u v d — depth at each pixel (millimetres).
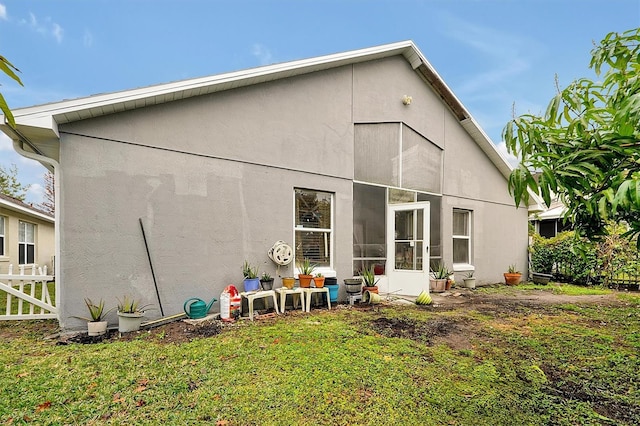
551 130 1800
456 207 9906
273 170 6488
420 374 3486
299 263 6906
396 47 8211
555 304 7301
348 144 7621
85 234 4820
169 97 5352
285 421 2617
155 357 3795
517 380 3412
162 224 5363
